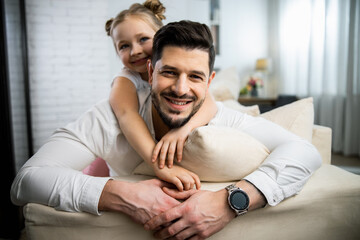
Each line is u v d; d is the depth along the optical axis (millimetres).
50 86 3814
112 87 1129
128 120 902
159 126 1064
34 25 3672
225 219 715
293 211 810
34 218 753
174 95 822
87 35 3893
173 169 799
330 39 4094
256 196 747
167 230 688
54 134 951
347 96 3842
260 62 4863
